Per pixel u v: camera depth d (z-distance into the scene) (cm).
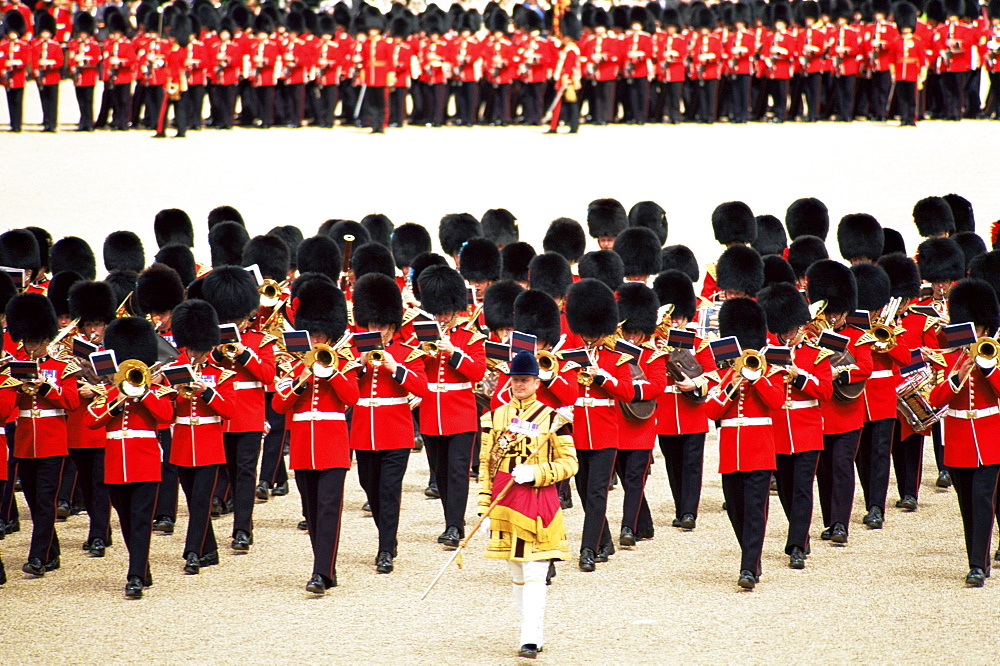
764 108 14762
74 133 14200
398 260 7088
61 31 14850
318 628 3778
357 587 4178
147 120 14638
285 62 14375
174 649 3612
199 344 4528
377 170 12112
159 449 4244
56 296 5675
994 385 4066
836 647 3566
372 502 4566
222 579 4291
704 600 3997
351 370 4309
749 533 4125
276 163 12444
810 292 4878
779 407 4106
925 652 3516
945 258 5700
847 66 14275
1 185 11494
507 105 14725
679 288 5253
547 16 14988
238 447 4688
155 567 4441
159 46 13750
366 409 4438
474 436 4762
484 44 14625
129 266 6681
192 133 14212
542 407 3697
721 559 4450
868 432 4891
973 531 4150
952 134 13288
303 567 4425
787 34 14338
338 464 4200
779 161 12244
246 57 14400
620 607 3944
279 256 6244
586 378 4319
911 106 13762
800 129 13975
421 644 3634
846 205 10444
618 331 4712
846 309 4775
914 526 4847
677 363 4600
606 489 4403
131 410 4159
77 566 4478
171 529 4881
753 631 3706
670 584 4172
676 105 14588
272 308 5381
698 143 13238
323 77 14388
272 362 4762
